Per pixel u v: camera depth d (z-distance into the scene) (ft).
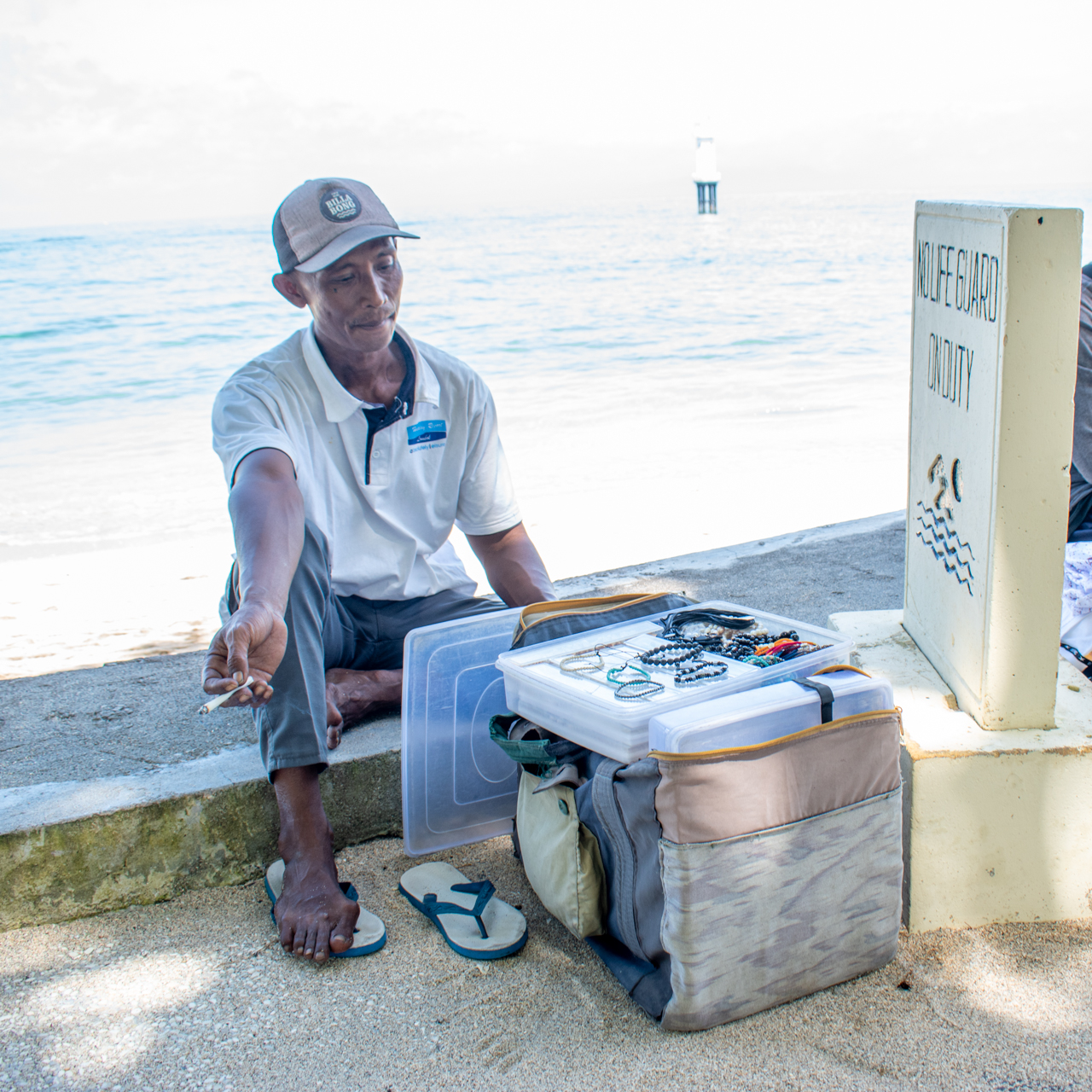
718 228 218.18
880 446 26.71
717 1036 5.36
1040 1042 5.23
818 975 5.64
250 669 5.56
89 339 72.08
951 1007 5.55
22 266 131.13
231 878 7.08
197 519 22.77
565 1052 5.27
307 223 7.03
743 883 5.28
